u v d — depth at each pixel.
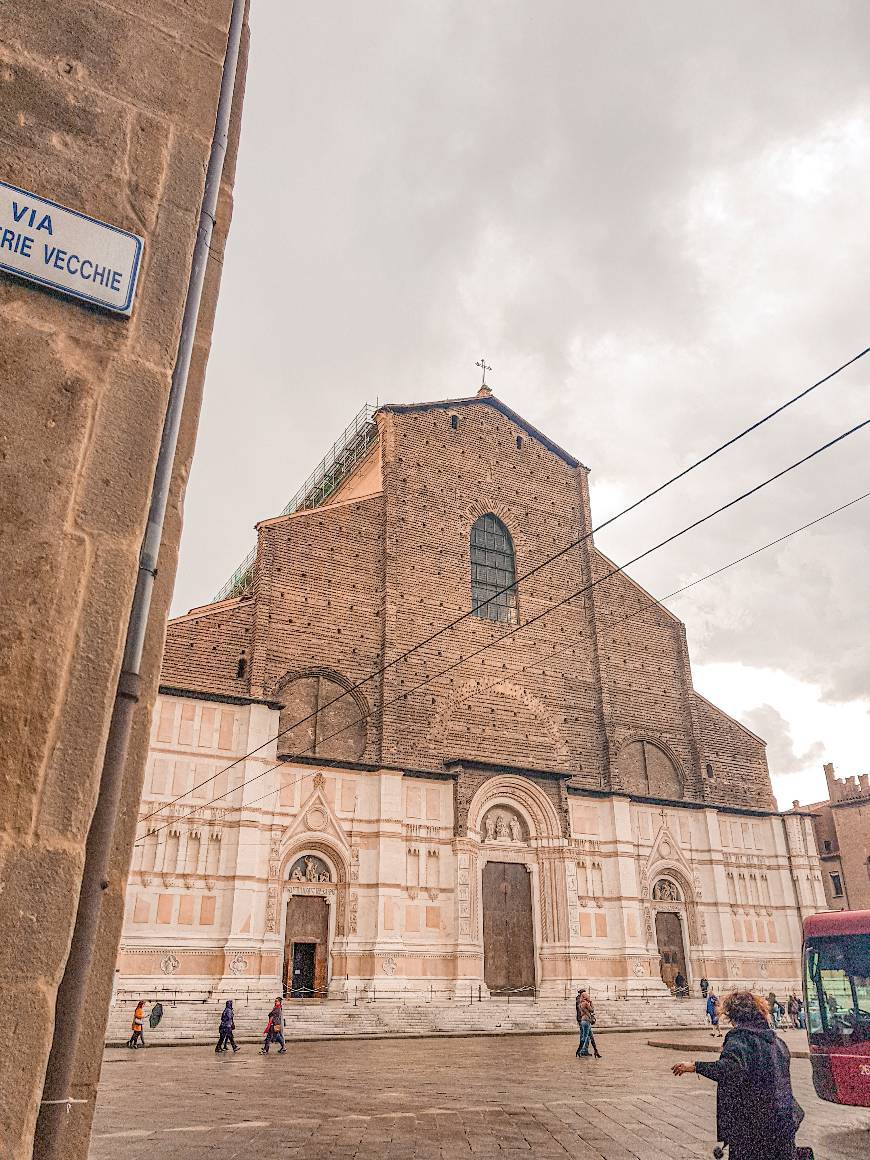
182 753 33.81
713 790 47.09
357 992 33.72
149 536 4.62
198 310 5.41
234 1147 12.20
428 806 38.28
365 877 35.84
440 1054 26.03
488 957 37.81
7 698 3.40
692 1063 7.29
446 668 41.38
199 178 4.72
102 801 4.09
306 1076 20.55
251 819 33.75
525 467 49.16
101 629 3.71
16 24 4.36
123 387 4.11
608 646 47.16
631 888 41.75
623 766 45.00
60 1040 3.73
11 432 3.74
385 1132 13.55
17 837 3.26
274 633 37.59
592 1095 17.81
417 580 42.25
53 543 3.69
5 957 3.10
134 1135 12.95
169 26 4.88
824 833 58.09
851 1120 15.27
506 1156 11.85
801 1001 39.75
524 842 40.56
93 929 3.93
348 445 50.88
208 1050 26.78
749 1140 6.95
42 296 4.02
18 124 4.19
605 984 39.44
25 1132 2.95
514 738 42.12
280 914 33.59
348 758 37.78
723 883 44.47
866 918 15.20
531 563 47.03
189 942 31.55
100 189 4.32
